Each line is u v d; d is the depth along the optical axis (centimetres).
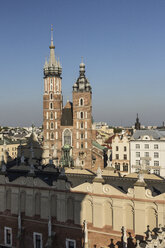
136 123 13850
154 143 9762
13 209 3897
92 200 3412
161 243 2409
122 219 3234
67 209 3588
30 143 6475
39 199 3759
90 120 11988
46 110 12681
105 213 3375
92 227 3416
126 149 10494
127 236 3209
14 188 3894
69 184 3522
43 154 6381
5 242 3962
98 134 19000
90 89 12088
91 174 4353
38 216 3741
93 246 3409
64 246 3569
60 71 12744
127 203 3219
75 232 3500
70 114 12750
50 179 4134
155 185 3728
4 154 6662
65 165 5719
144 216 3105
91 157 12019
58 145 12506
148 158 9819
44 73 12719
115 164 10669
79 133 12131
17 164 5238
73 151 12188
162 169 9600
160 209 3014
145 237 2966
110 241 3297
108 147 14238
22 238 3794
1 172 4009
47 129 12675
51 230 3616
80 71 12300
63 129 12481
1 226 4000
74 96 12144
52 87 12600
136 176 4159
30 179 3775
